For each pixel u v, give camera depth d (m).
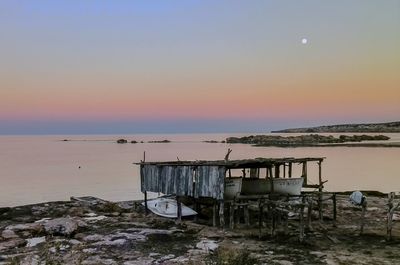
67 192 54.75
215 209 25.31
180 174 26.92
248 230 23.91
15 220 27.86
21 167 94.88
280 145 181.62
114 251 19.67
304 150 138.62
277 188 27.91
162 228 24.56
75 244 20.73
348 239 21.58
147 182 29.34
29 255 18.70
